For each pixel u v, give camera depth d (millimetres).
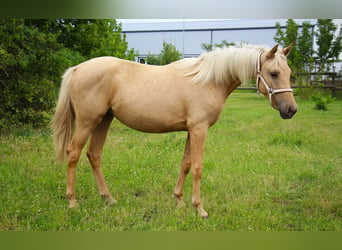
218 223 3283
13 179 4148
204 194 4008
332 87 16516
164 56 19234
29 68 6938
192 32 27875
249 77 3424
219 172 4766
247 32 27094
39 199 3631
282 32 17438
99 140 3762
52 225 3119
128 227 3133
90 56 9648
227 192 4090
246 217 3387
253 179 4516
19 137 6348
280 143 6668
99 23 9508
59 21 8578
